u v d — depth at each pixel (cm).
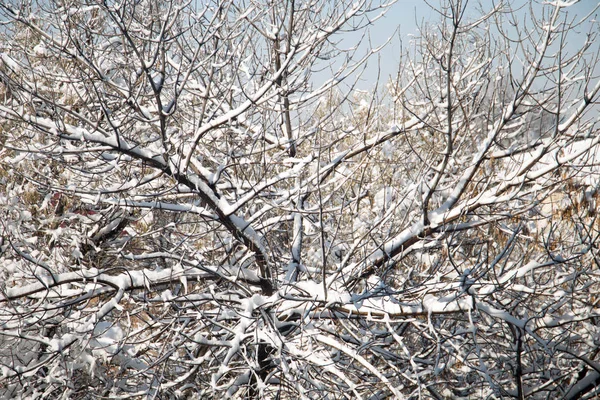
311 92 874
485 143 682
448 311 635
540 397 880
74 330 705
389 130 762
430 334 763
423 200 689
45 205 797
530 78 640
